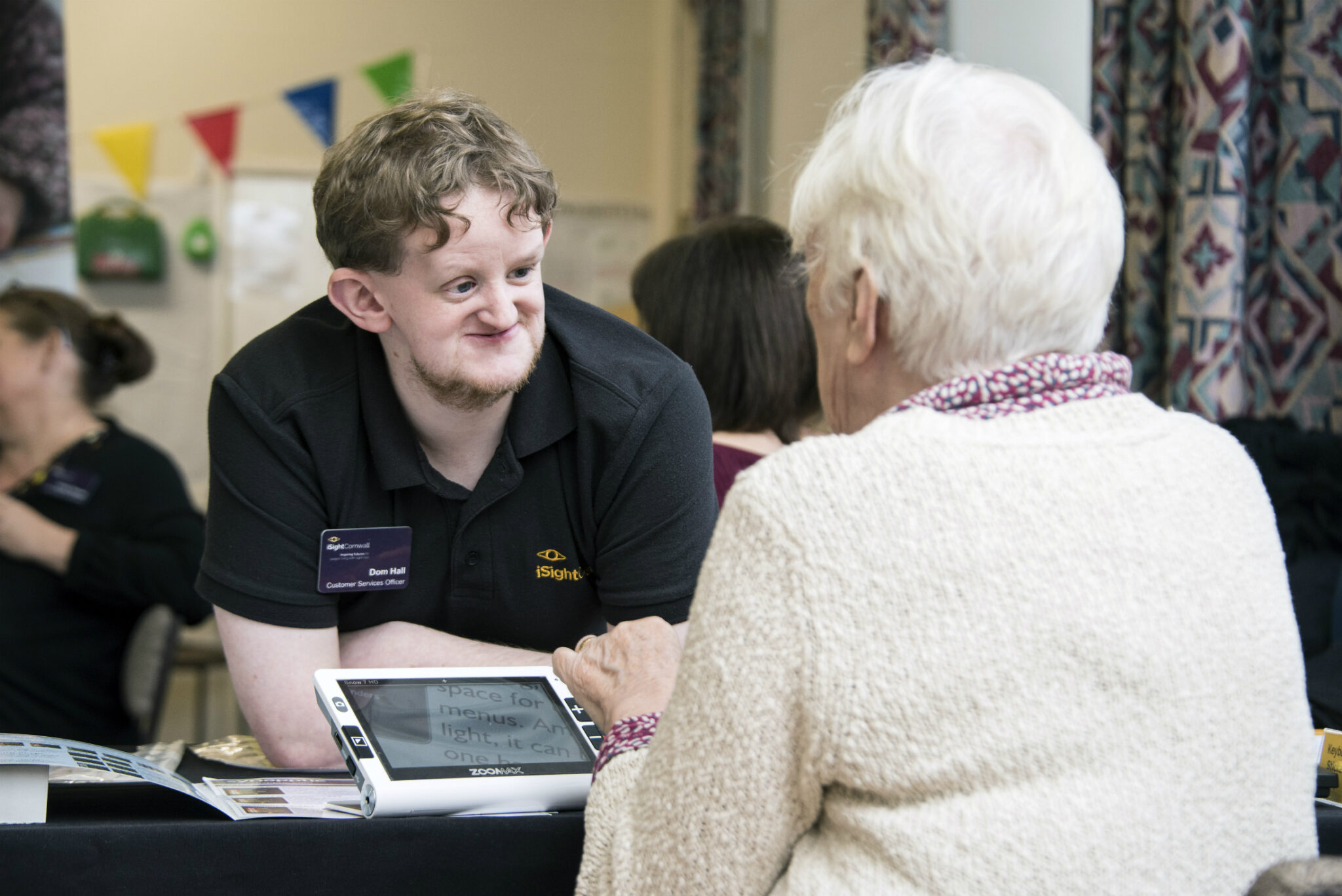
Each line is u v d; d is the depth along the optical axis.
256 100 5.08
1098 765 0.76
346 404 1.23
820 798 0.80
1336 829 0.97
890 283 0.84
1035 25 2.72
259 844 0.91
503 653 1.28
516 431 1.23
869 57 3.22
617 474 1.24
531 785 0.98
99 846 0.89
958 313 0.83
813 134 3.95
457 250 1.06
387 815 0.95
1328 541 1.76
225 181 5.07
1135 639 0.77
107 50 5.00
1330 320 1.98
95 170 5.00
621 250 5.34
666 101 5.23
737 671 0.77
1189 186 2.02
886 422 0.81
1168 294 2.19
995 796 0.76
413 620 1.33
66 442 2.55
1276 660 0.82
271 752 1.24
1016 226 0.82
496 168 1.06
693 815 0.79
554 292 1.33
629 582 1.26
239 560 1.23
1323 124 1.95
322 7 5.11
